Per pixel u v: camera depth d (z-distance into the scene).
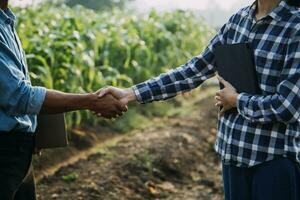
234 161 2.69
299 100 2.49
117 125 6.85
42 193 4.65
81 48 6.08
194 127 7.18
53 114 2.91
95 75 6.45
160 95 3.00
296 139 2.61
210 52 2.91
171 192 5.13
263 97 2.56
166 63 8.81
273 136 2.59
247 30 2.65
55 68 5.81
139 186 5.04
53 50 5.80
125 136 6.61
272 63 2.55
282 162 2.59
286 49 2.53
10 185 2.68
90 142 6.08
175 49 9.04
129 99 3.01
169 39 8.80
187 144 6.36
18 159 2.70
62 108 2.79
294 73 2.48
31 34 6.16
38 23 6.82
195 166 5.87
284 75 2.52
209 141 6.77
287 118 2.50
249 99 2.58
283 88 2.49
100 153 5.70
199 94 10.02
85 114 6.26
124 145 6.05
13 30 2.74
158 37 8.76
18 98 2.60
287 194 2.61
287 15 2.54
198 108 8.60
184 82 2.97
